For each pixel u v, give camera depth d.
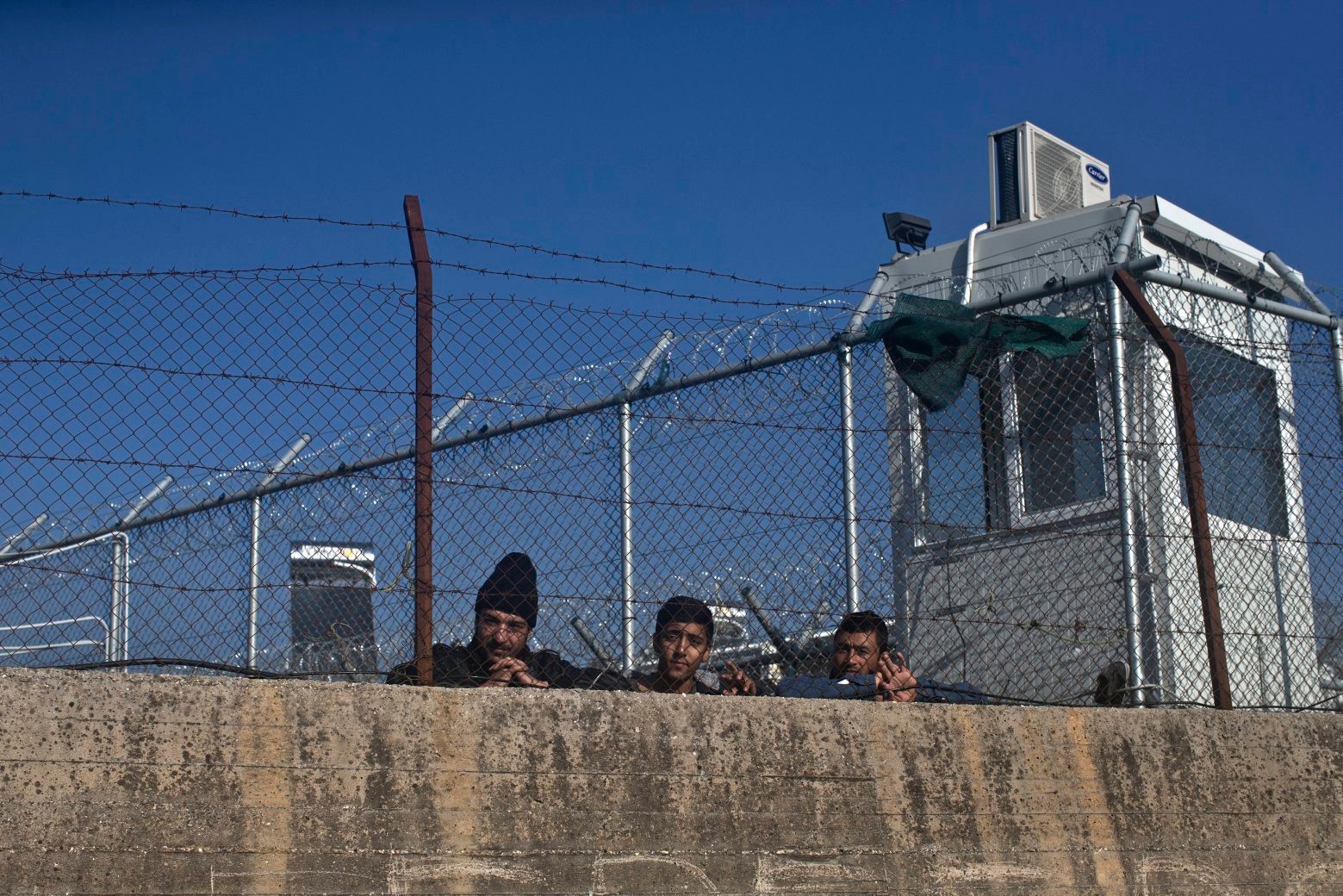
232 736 3.84
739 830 4.23
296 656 5.11
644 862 4.12
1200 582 5.11
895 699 4.78
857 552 5.05
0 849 3.58
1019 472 5.71
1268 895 4.79
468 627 4.59
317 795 3.87
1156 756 4.79
